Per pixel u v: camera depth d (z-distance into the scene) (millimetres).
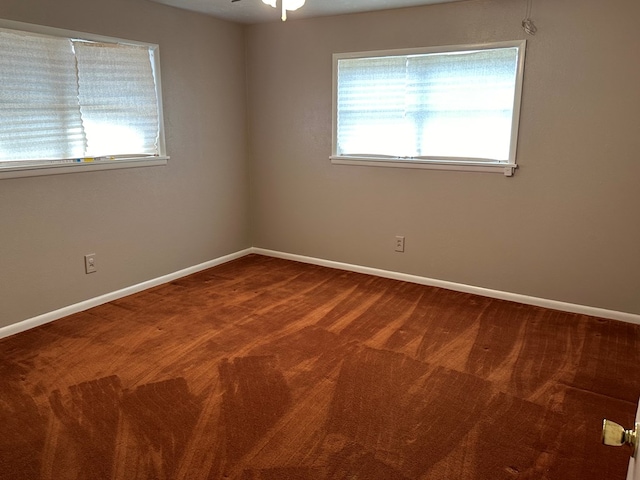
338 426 2189
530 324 3293
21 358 2777
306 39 4250
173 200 4113
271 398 2396
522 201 3557
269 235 4934
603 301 3402
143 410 2293
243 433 2133
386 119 4020
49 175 3186
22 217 3078
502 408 2336
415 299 3746
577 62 3201
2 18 2848
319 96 4297
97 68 3402
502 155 3609
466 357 2828
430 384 2539
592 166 3283
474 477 1891
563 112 3305
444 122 3779
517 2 3316
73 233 3381
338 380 2568
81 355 2816
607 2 3057
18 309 3123
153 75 3809
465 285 3908
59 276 3330
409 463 1962
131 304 3619
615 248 3305
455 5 3541
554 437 2129
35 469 1908
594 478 1893
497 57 3479
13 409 2295
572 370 2691
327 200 4465
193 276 4301
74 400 2369
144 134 3807
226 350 2891
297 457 1989
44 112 3145
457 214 3836
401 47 3816
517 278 3682
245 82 4688
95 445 2049
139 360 2764
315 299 3732
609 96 3154
